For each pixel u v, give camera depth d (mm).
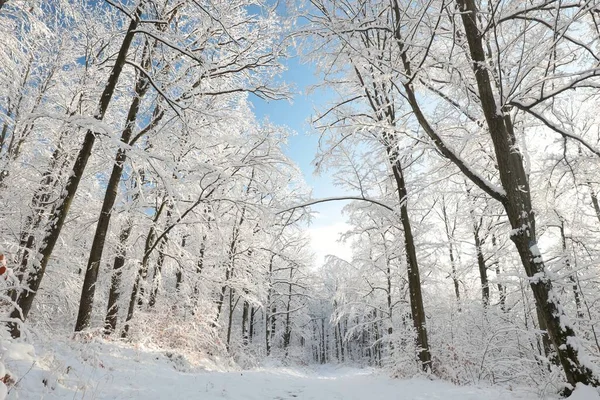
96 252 8289
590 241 8328
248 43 10367
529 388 6328
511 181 5457
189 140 10344
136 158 6527
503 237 10750
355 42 6824
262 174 11742
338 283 14062
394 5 6262
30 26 8180
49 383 4273
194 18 9680
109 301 10305
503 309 9750
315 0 7547
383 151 10469
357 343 47719
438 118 9414
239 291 15266
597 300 6633
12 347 3699
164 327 10742
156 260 12391
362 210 11547
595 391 4371
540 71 7555
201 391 5801
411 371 8469
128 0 7750
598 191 9594
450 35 7914
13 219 10805
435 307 12508
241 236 15750
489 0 5184
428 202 12516
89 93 10719
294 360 29453
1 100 10109
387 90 9180
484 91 5664
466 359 8023
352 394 6660
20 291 5992
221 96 11789
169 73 9883
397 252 12375
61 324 12984
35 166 10750
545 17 6426
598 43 6938
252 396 6047
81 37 10914
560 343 4832
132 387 5293
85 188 11773
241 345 18734
